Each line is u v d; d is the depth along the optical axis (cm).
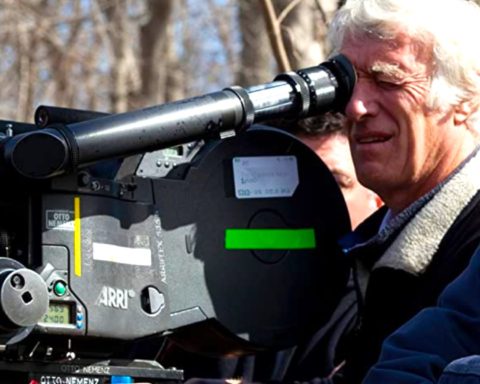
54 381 561
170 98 1859
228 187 610
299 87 610
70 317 556
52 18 1861
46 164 541
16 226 556
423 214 609
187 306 593
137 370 580
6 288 526
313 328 627
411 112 614
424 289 605
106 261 566
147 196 586
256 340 611
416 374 512
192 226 598
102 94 1898
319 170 635
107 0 1862
